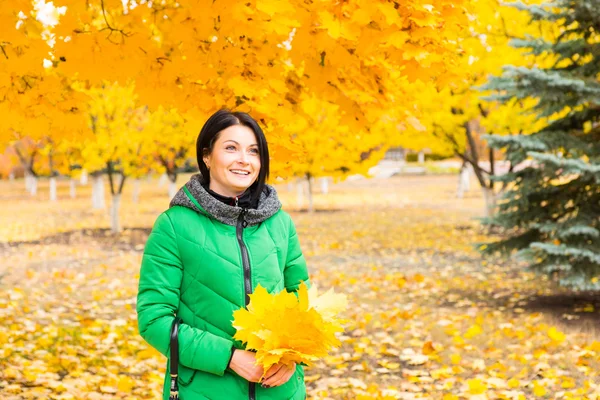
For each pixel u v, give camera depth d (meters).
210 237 1.96
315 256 12.95
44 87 3.25
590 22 7.17
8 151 38.16
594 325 6.64
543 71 7.20
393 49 2.89
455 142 15.50
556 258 7.21
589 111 7.60
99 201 26.98
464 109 14.03
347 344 6.13
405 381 4.92
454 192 34.19
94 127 15.31
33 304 8.19
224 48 3.16
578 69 7.35
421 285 9.49
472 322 6.88
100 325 6.92
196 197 1.98
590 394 4.23
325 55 3.23
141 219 21.88
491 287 9.17
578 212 7.41
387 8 2.61
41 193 41.66
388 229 17.53
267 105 3.07
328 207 26.06
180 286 1.97
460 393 4.53
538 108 7.65
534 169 7.70
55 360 5.30
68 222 20.94
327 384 4.88
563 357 5.26
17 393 4.33
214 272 1.94
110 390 4.53
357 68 3.27
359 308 7.87
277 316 1.79
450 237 15.50
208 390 1.90
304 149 3.17
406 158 65.06
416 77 2.97
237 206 2.06
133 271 11.22
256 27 2.79
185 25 3.13
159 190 42.56
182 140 16.48
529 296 8.45
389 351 5.72
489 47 10.77
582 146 7.41
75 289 9.43
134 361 5.55
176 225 1.97
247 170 2.04
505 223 7.92
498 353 5.53
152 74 3.21
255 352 1.92
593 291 8.62
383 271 10.95
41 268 11.59
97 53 3.12
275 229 2.09
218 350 1.86
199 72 3.20
